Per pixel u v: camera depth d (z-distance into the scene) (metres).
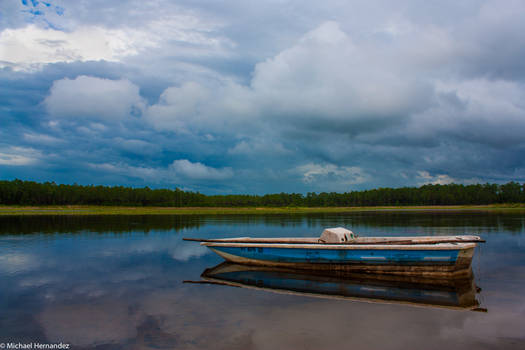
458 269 16.88
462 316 11.28
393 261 17.25
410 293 14.09
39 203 120.81
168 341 9.33
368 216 75.50
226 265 19.86
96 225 46.19
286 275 17.53
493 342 9.31
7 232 36.62
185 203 147.12
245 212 102.94
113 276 16.91
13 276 16.80
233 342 9.25
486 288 14.89
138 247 26.28
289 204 176.25
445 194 183.62
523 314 11.47
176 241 29.86
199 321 10.77
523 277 16.77
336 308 12.03
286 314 11.41
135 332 9.93
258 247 19.42
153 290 14.37
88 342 9.32
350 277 17.16
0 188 115.38
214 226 46.38
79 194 130.75
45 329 10.18
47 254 22.98
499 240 29.38
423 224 48.44
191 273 17.80
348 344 9.15
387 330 10.09
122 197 137.50
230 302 12.70
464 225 45.62
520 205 156.62
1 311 11.70
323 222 54.97
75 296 13.43
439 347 9.02
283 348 8.91
